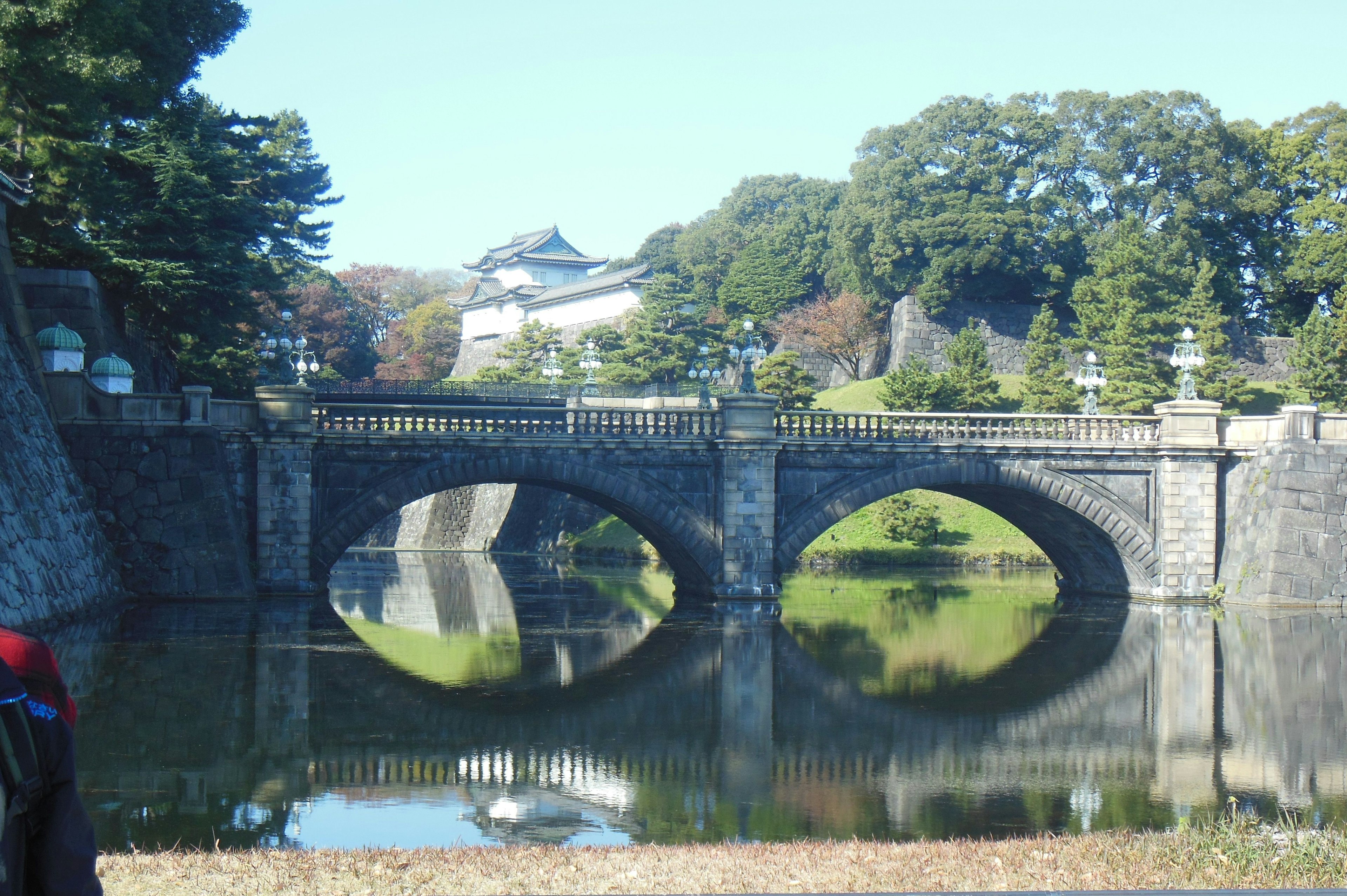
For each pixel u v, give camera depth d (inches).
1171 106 4264.3
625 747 1016.2
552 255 6688.0
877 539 3142.2
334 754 966.4
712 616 1950.1
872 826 780.0
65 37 1678.2
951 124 4448.8
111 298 2199.8
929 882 561.9
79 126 1795.0
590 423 2037.4
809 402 3599.9
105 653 1371.8
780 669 1432.1
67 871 273.6
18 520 1439.5
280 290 2960.1
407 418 2094.0
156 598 1791.3
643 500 2037.4
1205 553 2194.9
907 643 1662.2
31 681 275.1
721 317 5098.4
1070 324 4352.9
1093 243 4252.0
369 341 6476.4
